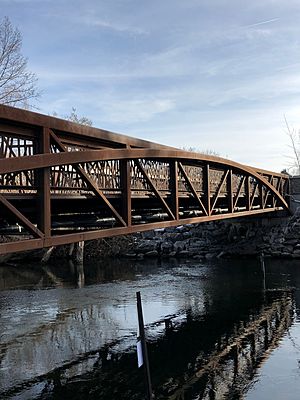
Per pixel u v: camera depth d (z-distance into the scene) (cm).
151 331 1262
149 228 1162
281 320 1333
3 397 846
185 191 1502
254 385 870
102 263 3000
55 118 807
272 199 2772
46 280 2261
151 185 1166
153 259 3094
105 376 941
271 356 1032
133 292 1820
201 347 1114
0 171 648
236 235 3120
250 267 2436
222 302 1596
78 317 1426
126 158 1008
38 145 778
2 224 954
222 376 923
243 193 2386
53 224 938
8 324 1358
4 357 1066
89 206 1130
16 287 2052
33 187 763
